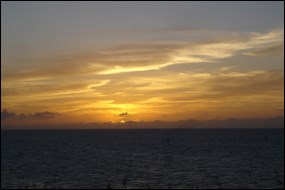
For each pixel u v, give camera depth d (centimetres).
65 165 9569
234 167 9112
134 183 6888
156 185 6675
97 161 10569
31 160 10812
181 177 7538
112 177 7512
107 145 18338
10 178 7406
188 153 13162
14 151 14338
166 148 15875
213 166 9338
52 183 6838
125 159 11094
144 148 15962
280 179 7250
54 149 15412
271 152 13325
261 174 7900
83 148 16075
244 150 14375
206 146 17075
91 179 7288
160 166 9350
